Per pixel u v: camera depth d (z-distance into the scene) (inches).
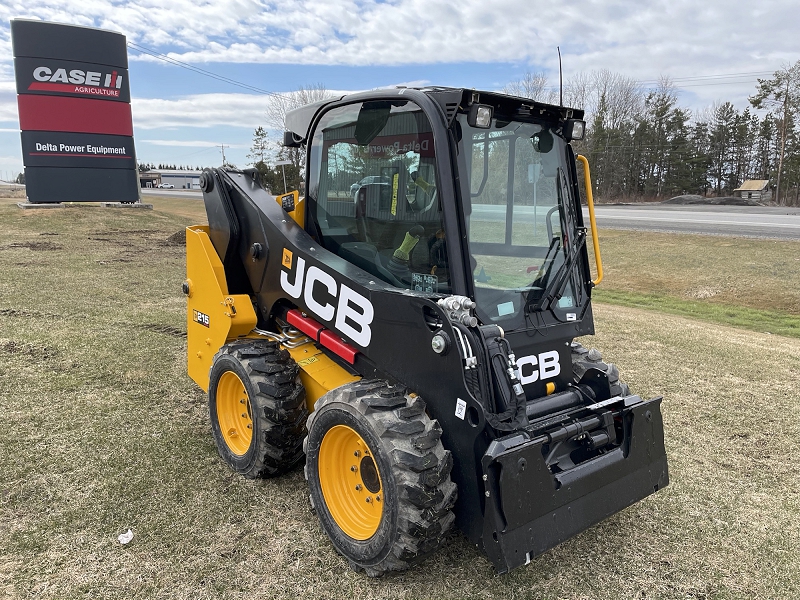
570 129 121.1
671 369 242.8
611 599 105.7
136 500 132.7
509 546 92.4
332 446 113.9
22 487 136.8
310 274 129.4
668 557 118.5
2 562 110.6
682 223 872.9
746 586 110.3
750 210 1252.5
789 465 159.6
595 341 286.8
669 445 171.3
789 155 1904.5
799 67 1835.6
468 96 100.8
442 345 96.7
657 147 2167.8
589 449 110.3
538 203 118.8
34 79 749.9
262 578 108.0
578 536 124.9
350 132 125.5
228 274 161.5
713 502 140.1
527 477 95.0
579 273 127.1
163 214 878.4
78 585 105.0
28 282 379.2
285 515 128.1
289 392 130.5
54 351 237.8
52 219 715.4
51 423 171.9
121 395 195.6
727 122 2348.7
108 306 324.5
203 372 165.0
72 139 788.0
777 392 216.4
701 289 492.7
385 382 109.2
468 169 105.6
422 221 110.5
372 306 112.7
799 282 480.4
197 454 155.4
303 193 149.6
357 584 106.8
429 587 106.7
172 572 109.0
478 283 108.0
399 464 94.5
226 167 162.4
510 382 98.4
